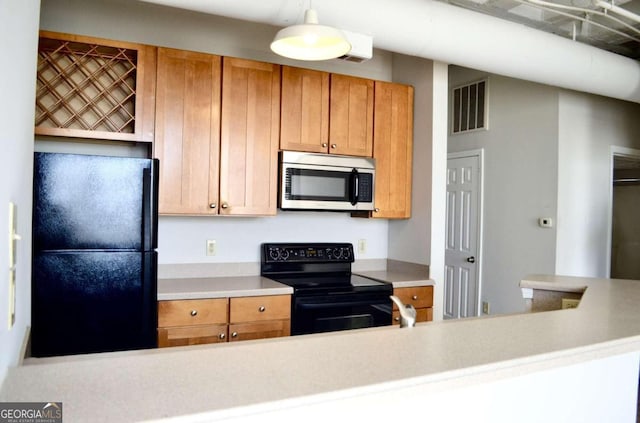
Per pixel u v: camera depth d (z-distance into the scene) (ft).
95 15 9.16
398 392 3.00
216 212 9.25
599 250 13.41
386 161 11.04
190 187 9.02
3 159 2.69
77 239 6.79
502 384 4.34
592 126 13.14
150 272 7.19
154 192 7.34
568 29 11.27
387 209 11.08
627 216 19.02
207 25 10.08
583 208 12.95
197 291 8.43
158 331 8.15
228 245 10.36
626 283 8.08
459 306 15.20
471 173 14.92
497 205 13.97
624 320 5.14
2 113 2.63
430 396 3.88
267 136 9.69
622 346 4.30
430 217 10.84
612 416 5.41
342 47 6.82
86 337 6.81
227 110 9.31
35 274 6.55
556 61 9.43
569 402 4.92
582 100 12.86
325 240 11.45
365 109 10.74
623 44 12.06
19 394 2.64
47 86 8.42
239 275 10.45
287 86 9.87
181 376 2.98
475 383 3.35
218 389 2.77
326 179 10.23
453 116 15.64
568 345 4.04
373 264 12.07
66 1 8.94
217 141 9.23
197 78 9.07
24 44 3.74
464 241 15.11
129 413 2.41
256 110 9.58
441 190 10.97
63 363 3.22
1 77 2.58
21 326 4.00
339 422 3.35
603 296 6.79
